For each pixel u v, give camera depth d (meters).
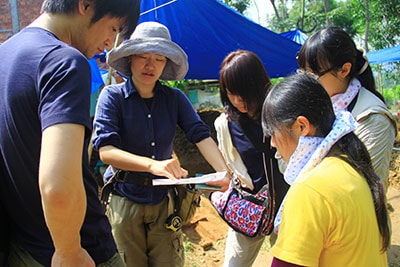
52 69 1.24
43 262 1.42
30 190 1.35
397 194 6.48
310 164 1.28
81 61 1.28
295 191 1.21
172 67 2.50
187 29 5.91
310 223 1.15
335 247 1.17
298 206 1.18
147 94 2.34
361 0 14.52
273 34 6.25
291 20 22.86
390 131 2.02
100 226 1.61
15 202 1.39
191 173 7.61
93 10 1.42
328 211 1.15
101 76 5.97
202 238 4.53
